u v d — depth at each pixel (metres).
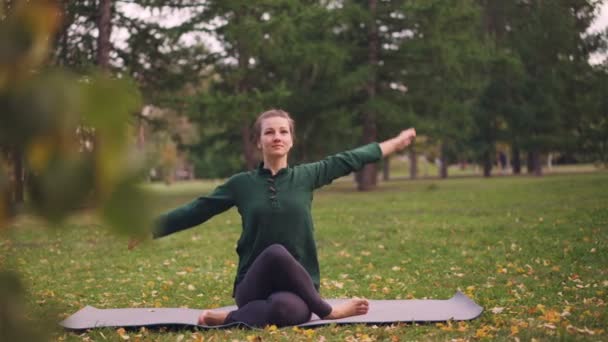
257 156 23.45
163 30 18.83
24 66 0.69
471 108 29.12
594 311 4.89
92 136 0.66
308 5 21.72
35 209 0.66
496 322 4.50
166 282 7.25
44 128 0.65
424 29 22.02
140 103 0.68
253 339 3.97
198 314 5.03
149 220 0.67
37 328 0.80
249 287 4.35
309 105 23.97
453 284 6.70
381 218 13.93
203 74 22.77
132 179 0.67
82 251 9.81
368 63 22.98
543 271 7.17
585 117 30.50
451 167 63.12
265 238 4.35
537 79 30.17
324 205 18.09
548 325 4.32
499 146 44.56
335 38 23.34
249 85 23.55
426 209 15.33
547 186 20.02
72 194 0.66
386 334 4.22
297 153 26.83
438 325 4.46
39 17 0.69
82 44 16.14
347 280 7.30
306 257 4.45
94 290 6.82
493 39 27.08
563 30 29.28
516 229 10.95
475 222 12.24
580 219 11.46
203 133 25.31
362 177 24.62
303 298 4.34
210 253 9.89
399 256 9.08
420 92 24.09
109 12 16.08
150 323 4.58
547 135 30.31
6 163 0.69
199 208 4.29
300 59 21.22
